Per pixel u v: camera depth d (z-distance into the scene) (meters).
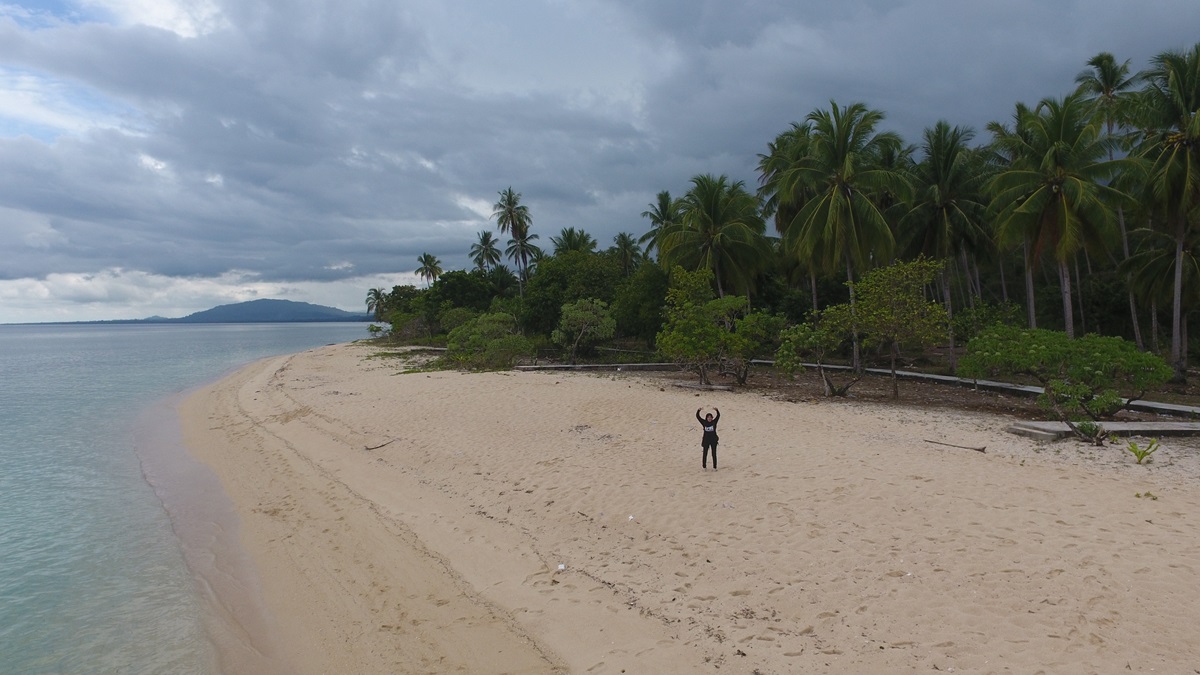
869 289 18.77
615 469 10.54
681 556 7.18
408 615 6.61
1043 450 11.20
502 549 7.95
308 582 7.58
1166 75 21.16
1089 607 5.41
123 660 6.08
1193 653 4.71
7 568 8.28
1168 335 31.73
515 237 57.38
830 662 5.04
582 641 5.78
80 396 26.86
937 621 5.42
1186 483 8.90
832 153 25.59
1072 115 22.42
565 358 31.73
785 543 7.18
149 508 10.77
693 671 5.15
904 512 7.80
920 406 17.16
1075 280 38.28
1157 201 22.28
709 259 31.23
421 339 56.75
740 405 16.70
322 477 11.89
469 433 13.86
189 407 22.64
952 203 27.66
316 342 96.25
